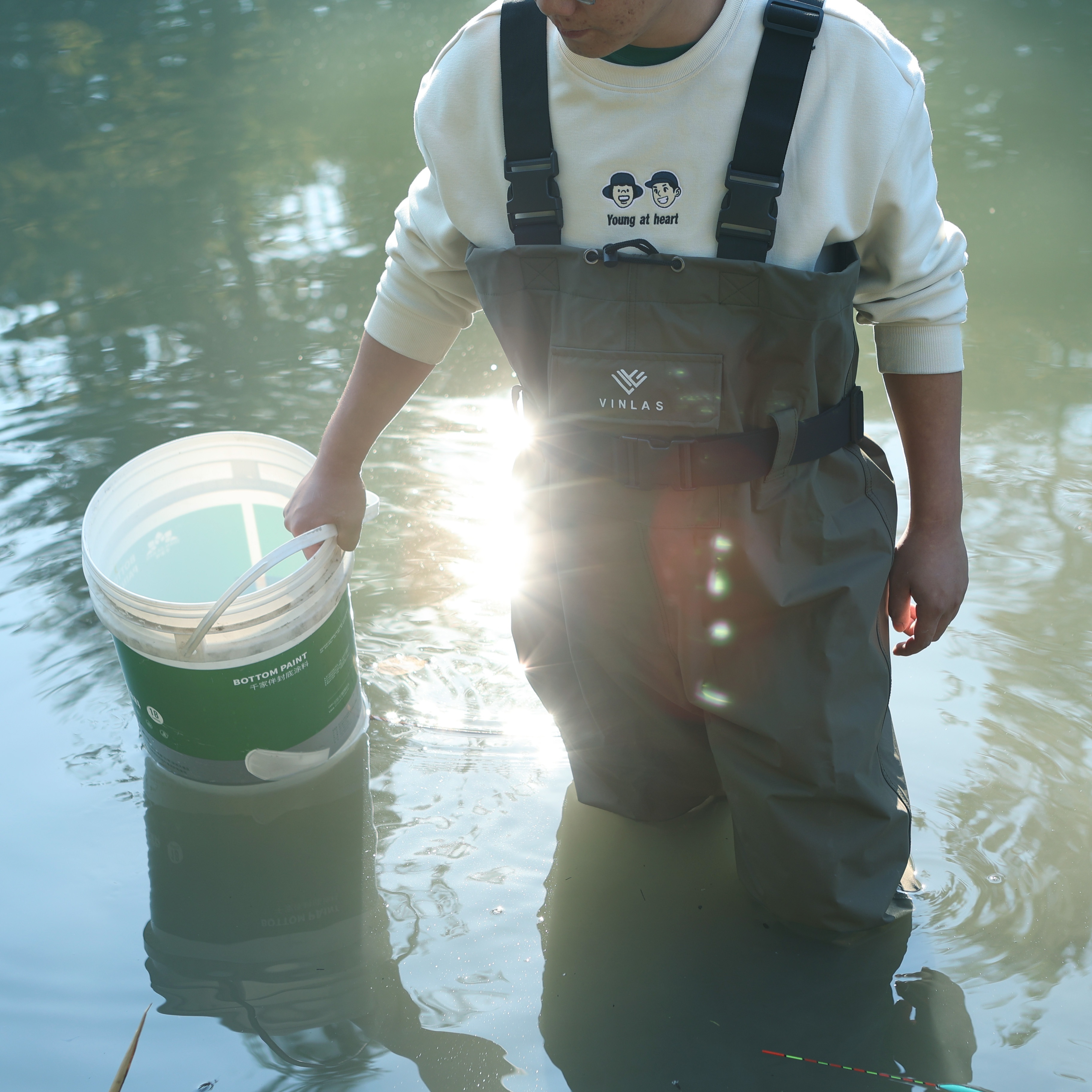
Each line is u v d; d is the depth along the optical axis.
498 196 1.27
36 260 3.90
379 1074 1.25
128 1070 1.24
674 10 1.09
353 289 3.53
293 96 5.41
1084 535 2.22
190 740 1.68
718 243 1.17
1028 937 1.38
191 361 3.15
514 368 1.33
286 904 1.51
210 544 1.97
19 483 2.58
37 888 1.55
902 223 1.19
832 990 1.33
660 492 1.27
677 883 1.51
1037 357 2.91
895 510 1.36
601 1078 1.23
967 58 5.14
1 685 1.95
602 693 1.49
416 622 2.10
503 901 1.50
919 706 1.79
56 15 7.02
